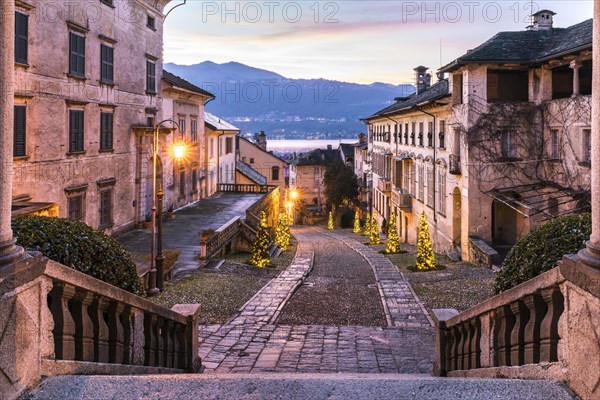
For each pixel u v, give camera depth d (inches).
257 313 551.5
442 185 1168.8
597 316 128.5
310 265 964.6
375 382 157.6
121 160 1026.1
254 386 154.7
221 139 2021.4
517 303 184.2
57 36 773.9
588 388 133.9
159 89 1227.9
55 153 778.8
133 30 1063.0
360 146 2753.4
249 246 1119.0
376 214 2172.7
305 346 428.8
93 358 181.3
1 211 137.7
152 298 593.9
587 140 829.2
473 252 963.3
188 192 1549.0
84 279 168.9
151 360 236.5
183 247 937.5
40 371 148.1
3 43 135.5
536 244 220.1
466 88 975.6
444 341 289.7
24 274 137.2
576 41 837.8
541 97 954.1
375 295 671.8
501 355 199.3
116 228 1008.2
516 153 970.1
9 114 139.2
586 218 214.8
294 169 3314.5
